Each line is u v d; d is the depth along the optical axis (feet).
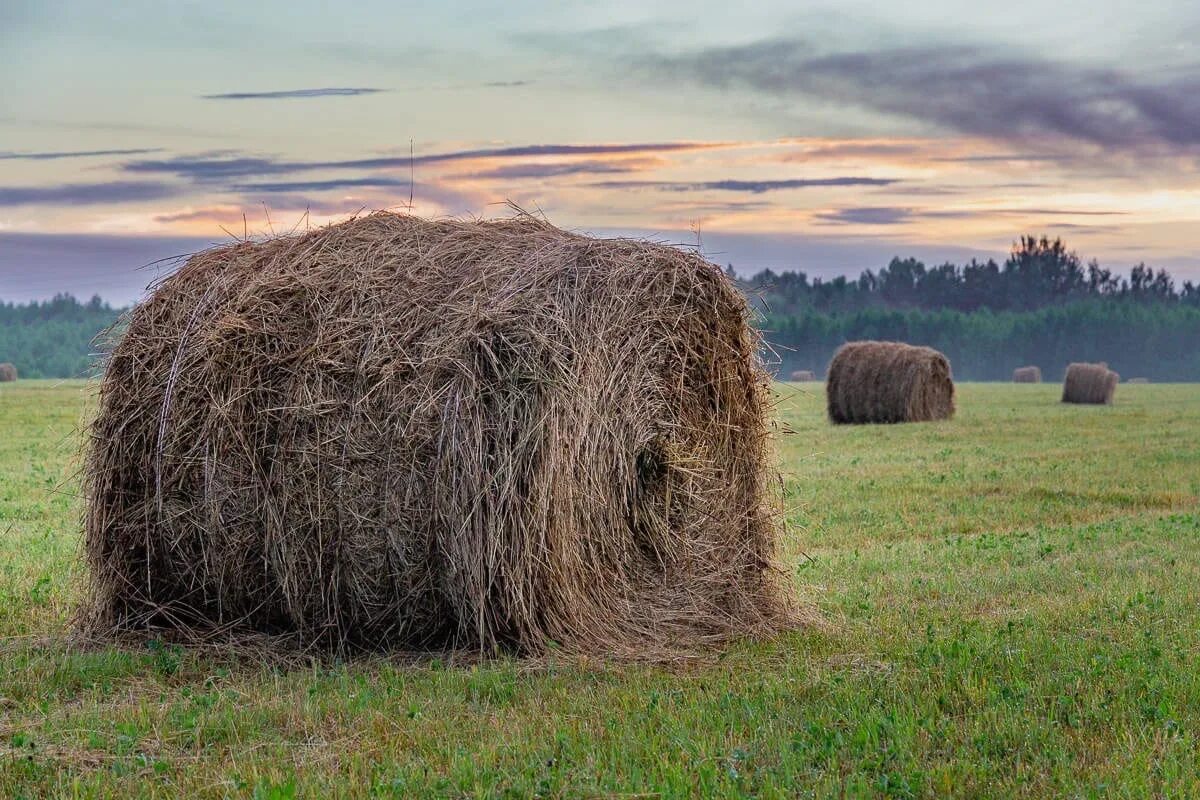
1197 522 47.91
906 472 66.44
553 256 27.89
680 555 29.81
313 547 26.63
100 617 28.45
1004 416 122.62
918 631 29.01
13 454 75.36
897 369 113.29
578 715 22.06
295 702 22.71
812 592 34.04
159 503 27.48
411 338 26.43
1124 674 24.17
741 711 21.94
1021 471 66.95
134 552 28.25
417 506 26.03
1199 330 504.43
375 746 20.34
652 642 27.99
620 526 28.43
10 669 25.12
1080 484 60.64
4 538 41.98
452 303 26.71
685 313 29.81
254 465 26.71
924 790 18.29
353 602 26.91
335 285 27.50
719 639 28.78
